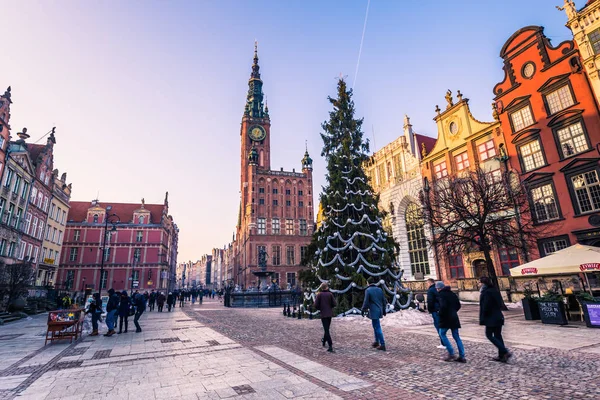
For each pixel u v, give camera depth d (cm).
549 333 1018
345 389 543
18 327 1822
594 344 827
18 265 2541
